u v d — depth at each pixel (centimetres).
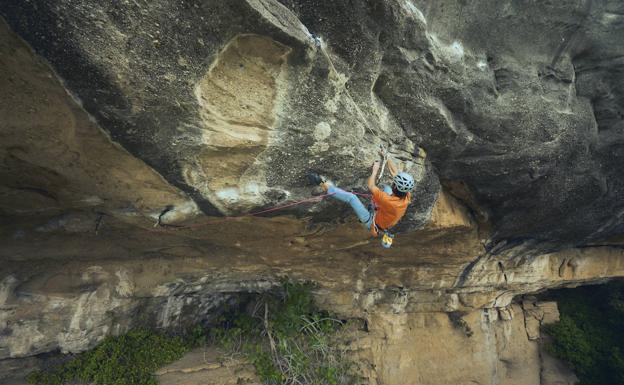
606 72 609
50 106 312
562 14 545
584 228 798
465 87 505
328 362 798
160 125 338
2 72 286
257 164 411
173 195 416
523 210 693
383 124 473
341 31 383
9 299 554
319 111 402
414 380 927
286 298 783
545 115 573
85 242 548
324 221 555
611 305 1196
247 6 304
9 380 593
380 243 687
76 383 611
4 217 452
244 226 543
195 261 655
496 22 522
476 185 632
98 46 275
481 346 1026
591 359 1112
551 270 973
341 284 798
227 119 364
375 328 909
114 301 635
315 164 436
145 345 686
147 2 277
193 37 306
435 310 970
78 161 370
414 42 439
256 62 354
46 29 258
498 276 914
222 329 782
